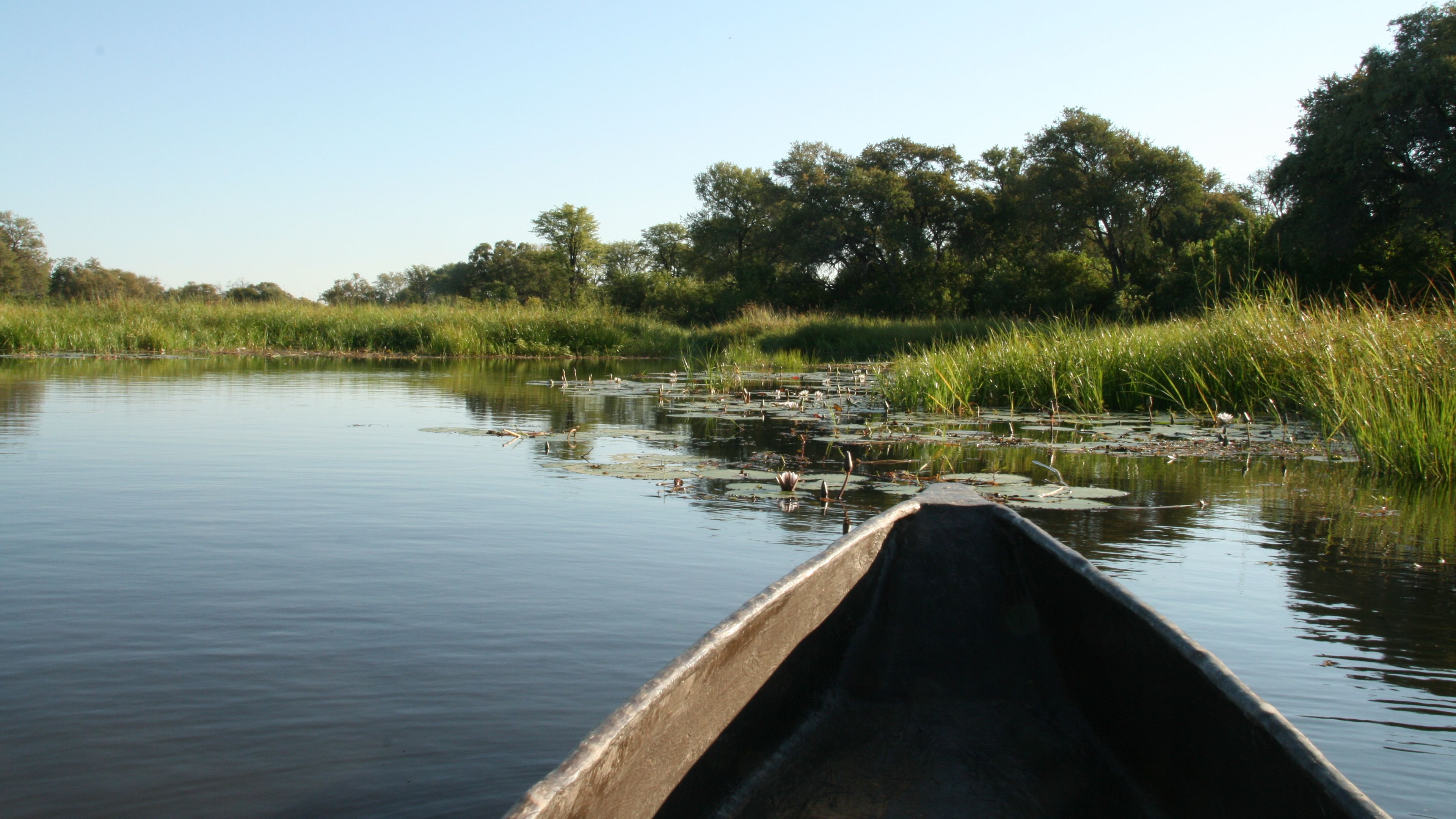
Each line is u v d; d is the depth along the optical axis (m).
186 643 2.31
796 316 27.62
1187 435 6.53
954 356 10.05
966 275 43.06
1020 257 42.22
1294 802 1.10
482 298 80.19
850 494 4.36
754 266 48.38
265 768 1.67
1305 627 2.50
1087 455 5.82
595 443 6.21
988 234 44.19
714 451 5.86
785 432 6.95
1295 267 23.92
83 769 1.67
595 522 3.72
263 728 1.84
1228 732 1.27
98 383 10.76
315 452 5.61
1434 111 22.67
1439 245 23.00
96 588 2.77
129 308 20.53
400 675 2.12
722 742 1.47
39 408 7.91
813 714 1.81
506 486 4.52
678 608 2.61
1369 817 0.93
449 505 4.04
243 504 4.02
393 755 1.73
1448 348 5.91
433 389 10.84
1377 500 4.30
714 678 1.43
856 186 43.47
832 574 1.92
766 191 50.97
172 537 3.41
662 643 2.34
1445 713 1.95
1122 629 1.62
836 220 43.62
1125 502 4.24
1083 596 1.77
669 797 1.30
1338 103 24.33
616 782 1.13
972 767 1.63
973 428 7.16
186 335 19.72
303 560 3.11
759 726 1.60
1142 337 9.09
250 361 16.84
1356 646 2.35
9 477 4.63
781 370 16.31
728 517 3.82
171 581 2.85
